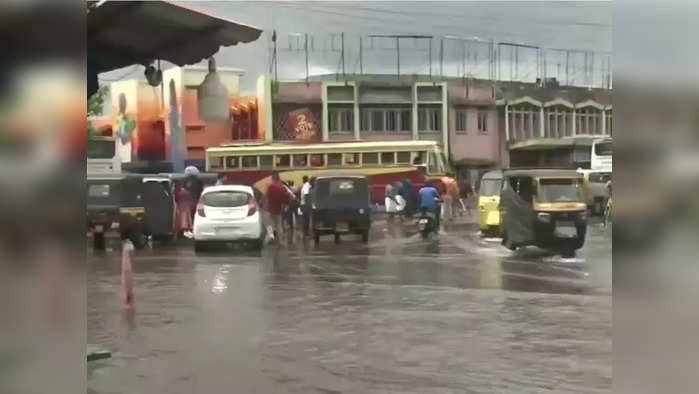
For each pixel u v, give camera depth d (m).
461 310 10.14
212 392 6.29
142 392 6.25
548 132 47.09
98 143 27.58
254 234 19.33
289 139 44.72
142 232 20.30
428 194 22.98
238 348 7.90
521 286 12.45
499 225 19.67
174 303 10.84
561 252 16.88
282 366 7.11
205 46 8.53
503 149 46.03
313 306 10.54
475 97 46.09
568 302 10.73
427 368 7.02
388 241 22.05
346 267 15.47
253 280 13.48
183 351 7.75
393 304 10.70
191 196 24.34
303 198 23.44
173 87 45.25
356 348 7.89
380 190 34.28
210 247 20.34
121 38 8.18
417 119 45.53
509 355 7.52
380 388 6.41
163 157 47.06
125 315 9.87
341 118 45.31
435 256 17.44
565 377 6.65
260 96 44.59
